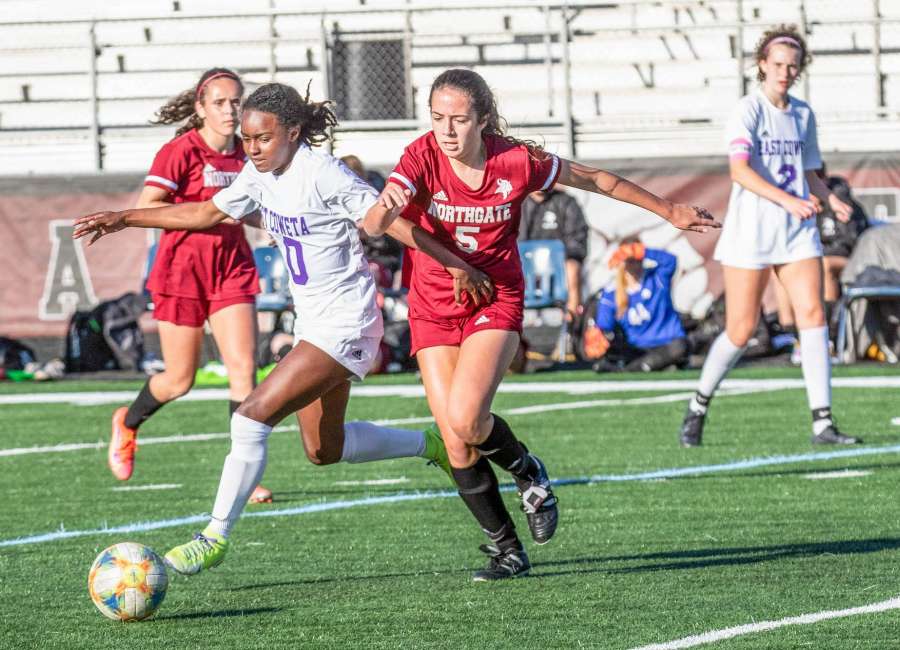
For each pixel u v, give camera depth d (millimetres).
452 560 19516
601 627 15094
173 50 71375
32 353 57594
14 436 37500
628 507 23688
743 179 29406
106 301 56969
